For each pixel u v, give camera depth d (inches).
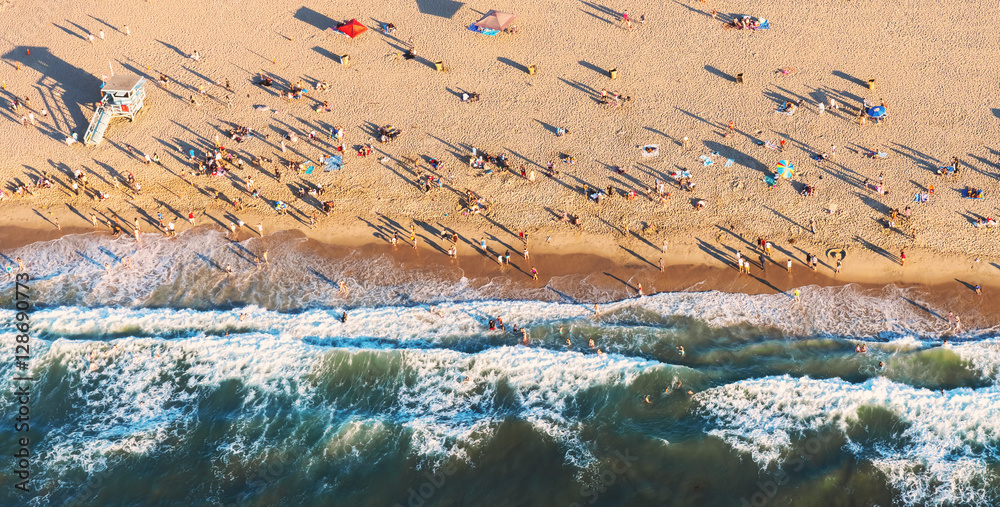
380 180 2066.9
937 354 1633.9
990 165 2010.3
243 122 2225.6
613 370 1627.7
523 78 2348.7
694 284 1819.6
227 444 1530.5
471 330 1729.8
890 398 1555.1
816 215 1930.4
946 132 2102.6
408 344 1702.8
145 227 1978.3
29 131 2206.0
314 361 1664.6
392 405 1598.2
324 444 1526.8
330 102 2287.2
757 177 2025.1
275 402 1603.1
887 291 1780.3
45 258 1904.5
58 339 1702.8
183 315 1765.5
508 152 2127.2
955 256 1833.2
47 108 2269.9
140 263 1891.0
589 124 2197.3
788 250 1867.6
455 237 1916.8
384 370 1647.4
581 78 2340.1
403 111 2256.4
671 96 2267.5
